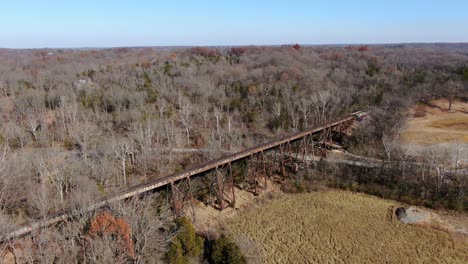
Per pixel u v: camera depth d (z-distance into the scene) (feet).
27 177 137.28
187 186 151.94
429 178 166.71
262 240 135.33
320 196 170.40
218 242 111.96
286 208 159.84
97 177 151.64
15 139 194.08
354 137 215.51
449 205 155.33
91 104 244.22
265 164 186.91
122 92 250.98
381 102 255.29
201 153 195.72
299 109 234.99
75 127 208.23
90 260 92.53
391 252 127.24
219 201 155.33
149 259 100.32
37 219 109.81
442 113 259.39
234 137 209.36
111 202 114.62
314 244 132.77
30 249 96.68
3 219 102.27
